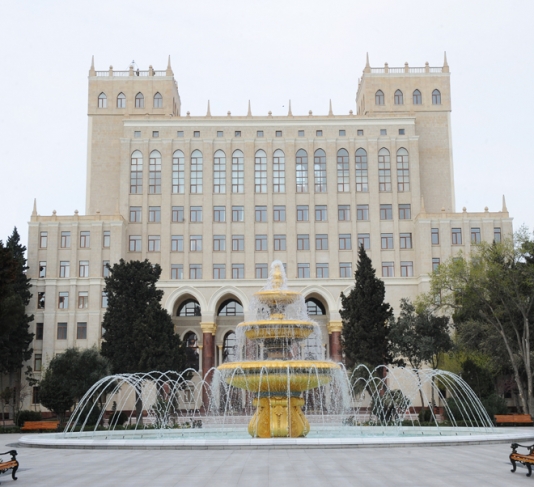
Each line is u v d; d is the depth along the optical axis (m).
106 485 18.05
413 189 82.94
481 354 58.97
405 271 81.12
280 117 84.50
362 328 57.25
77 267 77.94
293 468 21.11
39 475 20.48
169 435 37.25
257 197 83.00
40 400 50.97
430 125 90.56
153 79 91.75
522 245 56.69
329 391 64.56
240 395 72.12
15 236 77.94
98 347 69.38
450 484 17.75
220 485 17.66
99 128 90.62
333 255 81.19
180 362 57.88
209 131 84.56
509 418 45.50
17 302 52.62
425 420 50.69
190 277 81.12
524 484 17.75
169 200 82.62
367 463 22.41
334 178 83.12
